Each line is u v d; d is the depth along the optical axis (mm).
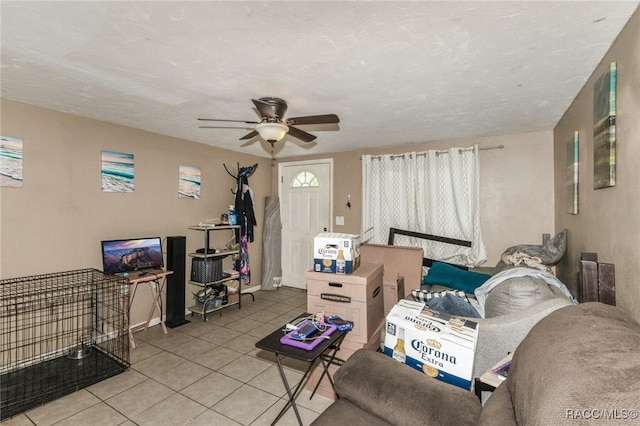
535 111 2629
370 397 1278
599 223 1755
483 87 2113
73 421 1899
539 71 1864
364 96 2281
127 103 2469
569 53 1638
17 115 2463
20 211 2492
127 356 2703
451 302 1969
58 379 2332
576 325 963
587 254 1706
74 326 2787
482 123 3002
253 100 2129
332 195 4656
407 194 4004
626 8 1259
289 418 1951
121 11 1304
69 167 2764
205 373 2465
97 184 2955
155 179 3439
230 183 4387
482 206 3600
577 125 2260
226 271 4070
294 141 3875
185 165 3768
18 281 2463
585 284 1547
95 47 1611
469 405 1167
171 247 3430
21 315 2500
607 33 1446
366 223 4230
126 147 3172
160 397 2150
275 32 1458
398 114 2711
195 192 3891
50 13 1320
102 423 1886
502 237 3500
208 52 1652
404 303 1795
